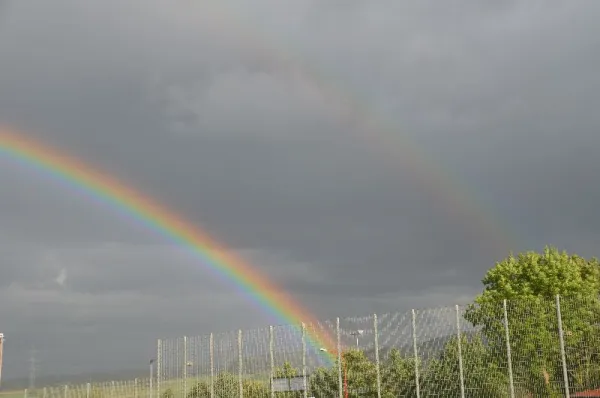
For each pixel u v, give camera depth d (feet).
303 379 121.49
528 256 186.19
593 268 203.72
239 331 130.72
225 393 130.52
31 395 163.53
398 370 114.62
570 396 106.52
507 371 110.01
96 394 154.61
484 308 113.60
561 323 110.22
